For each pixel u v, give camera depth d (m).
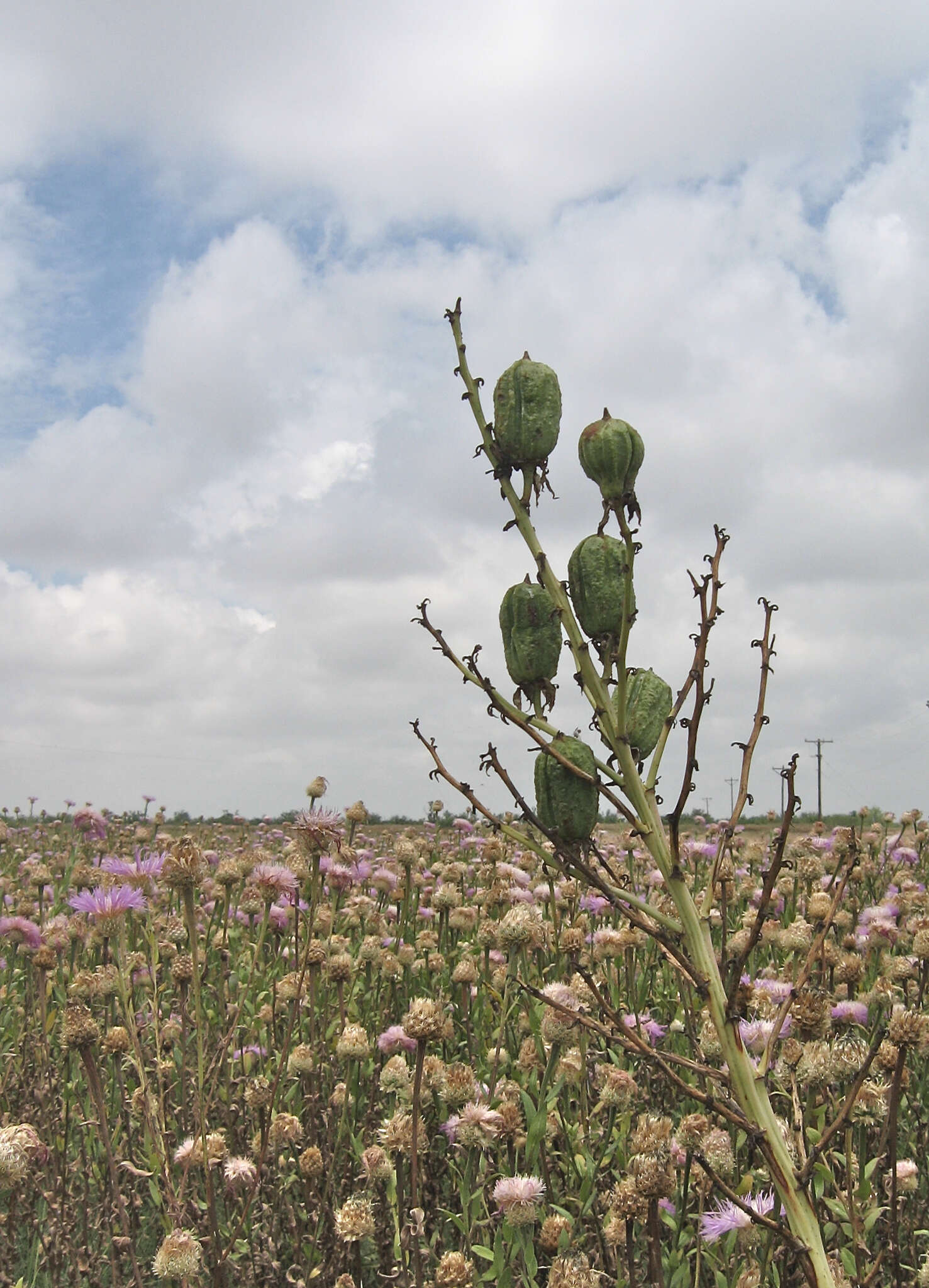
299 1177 3.63
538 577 1.66
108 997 4.52
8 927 5.54
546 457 1.67
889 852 8.19
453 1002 5.39
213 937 5.70
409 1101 3.54
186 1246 2.85
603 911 5.72
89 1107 4.35
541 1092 3.51
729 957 4.29
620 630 1.59
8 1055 4.94
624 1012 4.30
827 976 4.27
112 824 11.25
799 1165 2.18
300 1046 4.16
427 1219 3.29
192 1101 3.93
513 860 6.85
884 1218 2.95
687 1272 2.82
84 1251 3.48
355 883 6.14
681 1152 3.08
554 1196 3.31
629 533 1.58
